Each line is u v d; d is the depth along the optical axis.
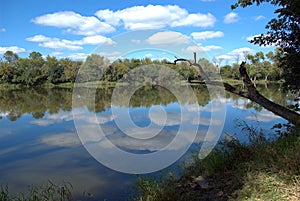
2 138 9.27
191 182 3.94
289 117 4.69
